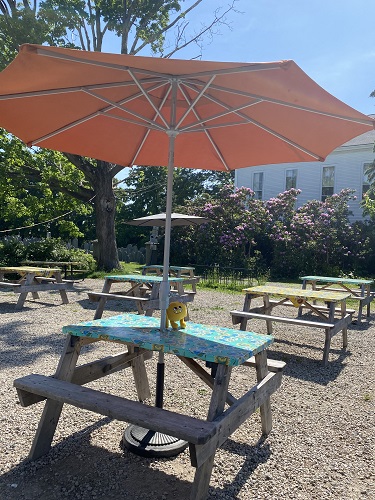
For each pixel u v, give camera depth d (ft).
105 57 7.37
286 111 10.34
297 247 58.85
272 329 23.44
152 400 12.30
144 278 24.22
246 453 9.61
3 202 55.83
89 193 54.29
